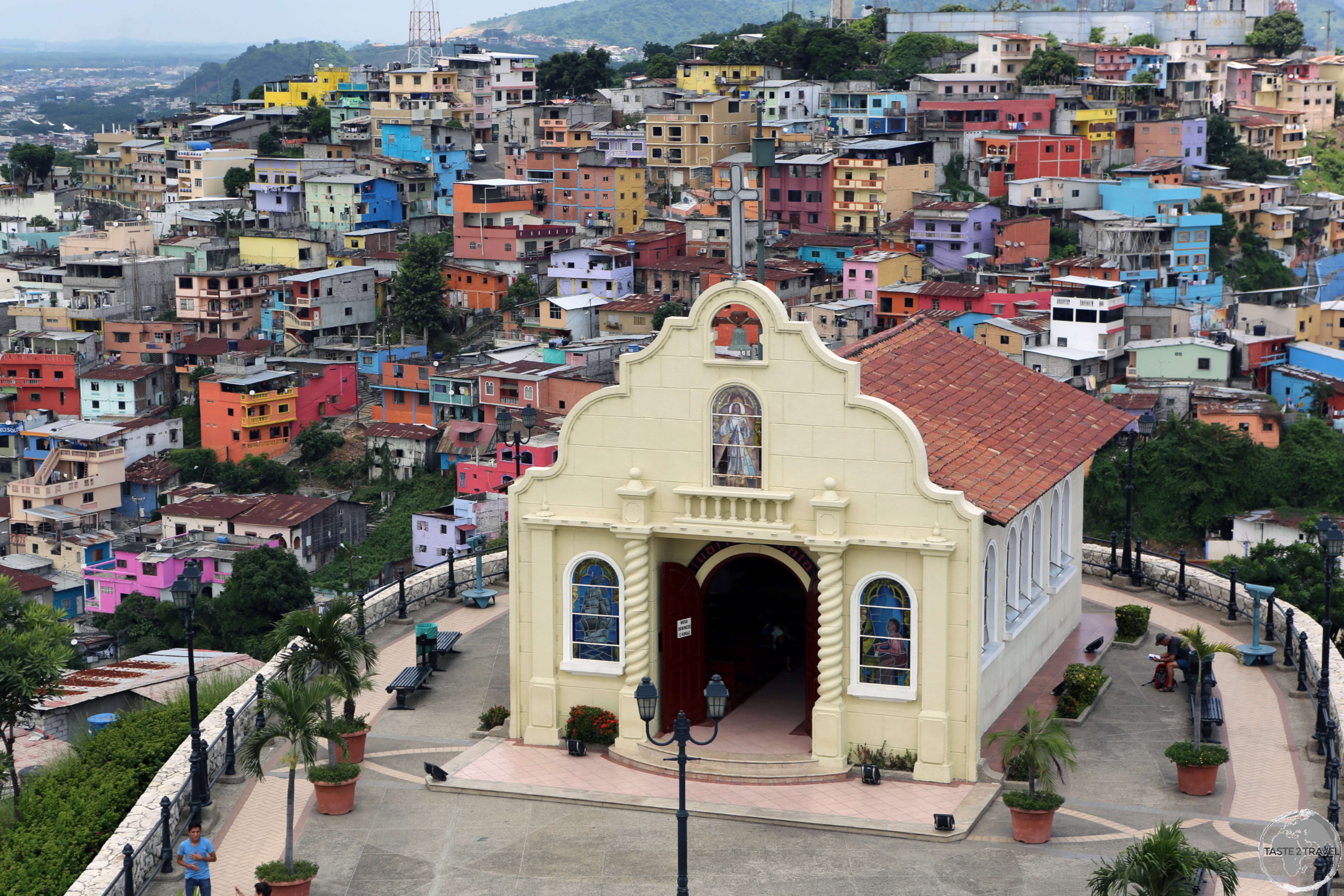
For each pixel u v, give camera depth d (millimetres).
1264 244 169375
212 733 34562
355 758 34781
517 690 35875
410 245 170000
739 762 33594
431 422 142625
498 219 172625
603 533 34719
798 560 34219
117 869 28781
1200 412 118688
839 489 33125
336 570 122500
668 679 34906
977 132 176875
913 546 32406
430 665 39875
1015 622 37500
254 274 169875
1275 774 33594
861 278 148125
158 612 111500
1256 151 192000
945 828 30672
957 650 32719
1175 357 129125
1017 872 29359
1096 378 128875
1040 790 32344
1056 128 178875
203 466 141375
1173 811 31844
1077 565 43750
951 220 158750
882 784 33031
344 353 156750
